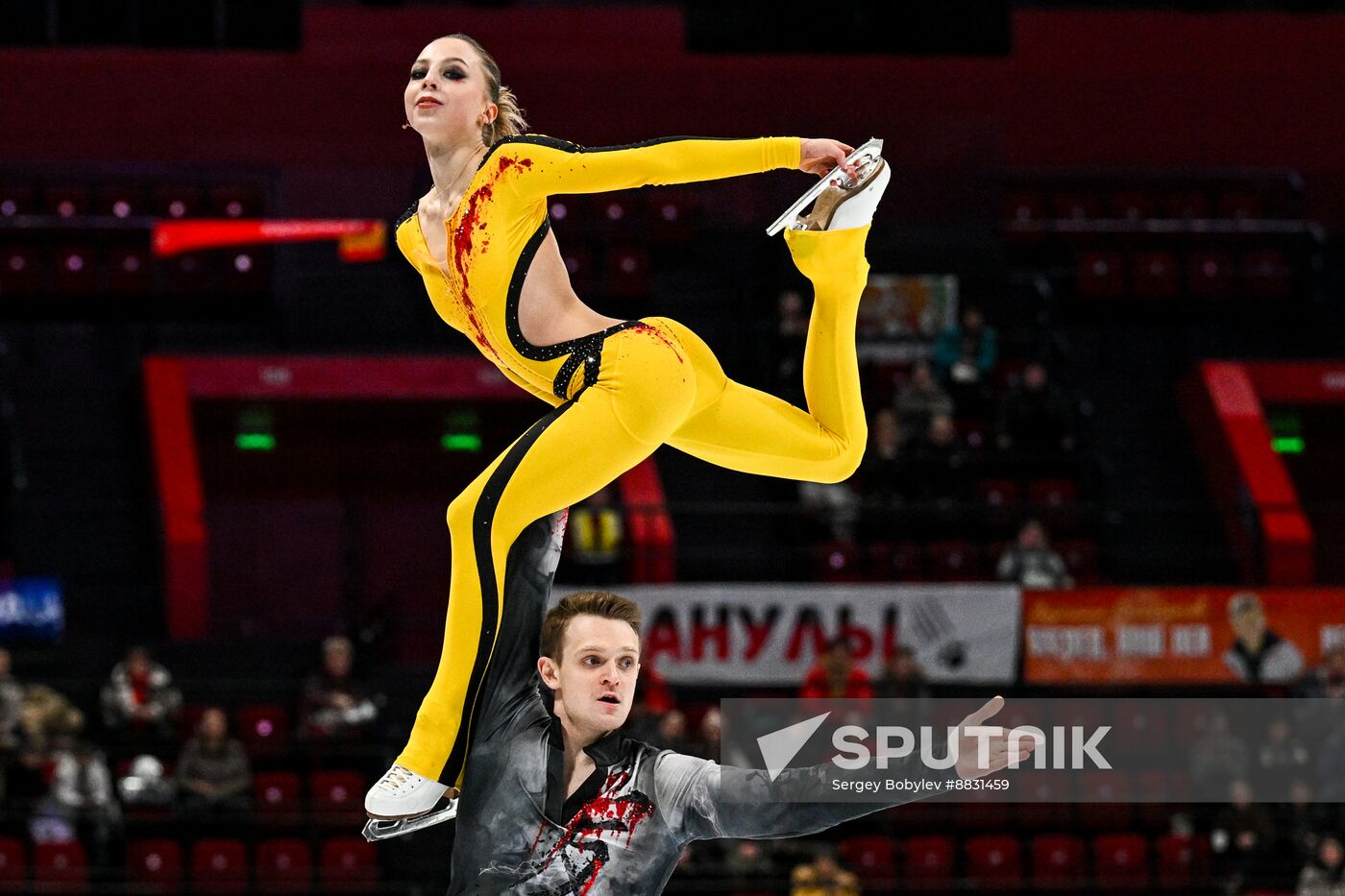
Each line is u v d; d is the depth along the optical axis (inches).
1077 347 827.4
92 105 821.9
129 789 520.4
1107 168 874.8
